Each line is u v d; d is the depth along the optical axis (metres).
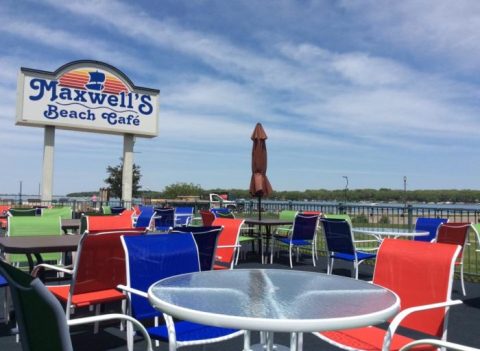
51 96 15.32
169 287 2.00
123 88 16.62
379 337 2.39
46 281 3.50
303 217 7.31
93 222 4.92
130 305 2.55
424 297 2.42
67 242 3.63
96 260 3.08
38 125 15.29
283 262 7.86
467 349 1.65
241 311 1.58
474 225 5.91
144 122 17.02
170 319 2.20
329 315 1.55
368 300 1.79
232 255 4.59
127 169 16.94
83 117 15.83
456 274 6.96
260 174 8.73
